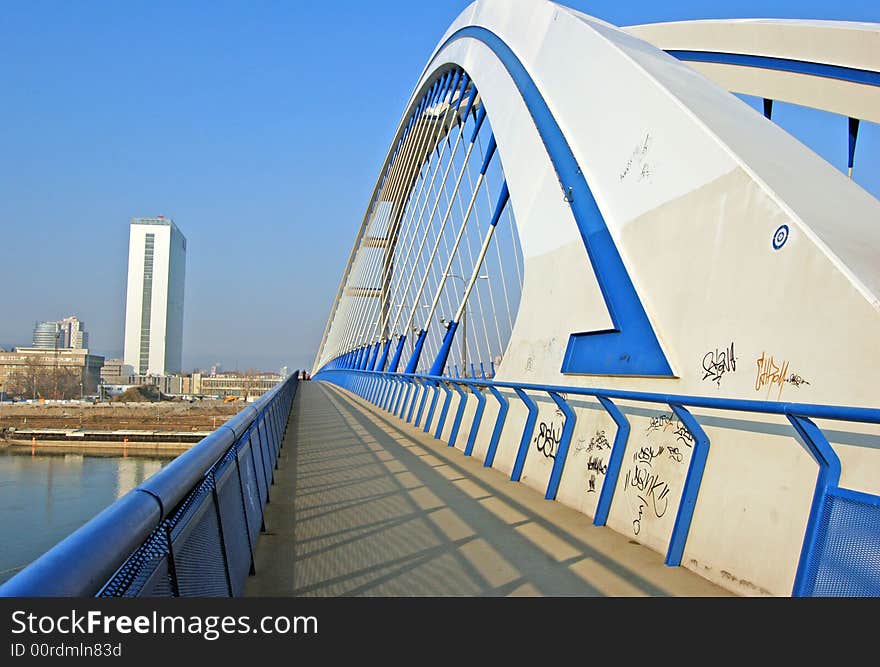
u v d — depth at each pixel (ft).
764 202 16.02
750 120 20.79
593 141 27.17
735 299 16.33
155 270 606.55
